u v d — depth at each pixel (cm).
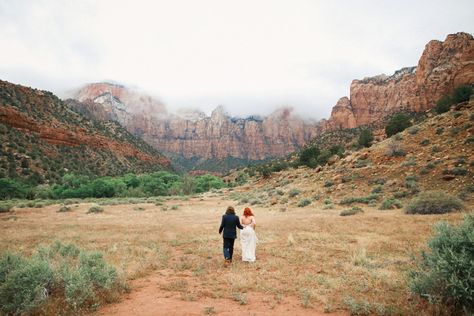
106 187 7344
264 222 1881
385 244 1050
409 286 563
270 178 6750
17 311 503
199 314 513
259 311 527
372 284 648
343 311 527
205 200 5025
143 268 833
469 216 579
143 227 1895
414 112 14475
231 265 877
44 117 12794
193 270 838
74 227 1958
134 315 509
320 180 3750
